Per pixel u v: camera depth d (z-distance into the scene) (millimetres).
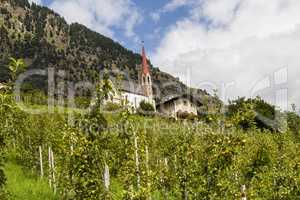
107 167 13758
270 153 24562
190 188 16844
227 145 15477
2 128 13008
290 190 21875
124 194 14977
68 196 17750
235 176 17719
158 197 19688
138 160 16562
